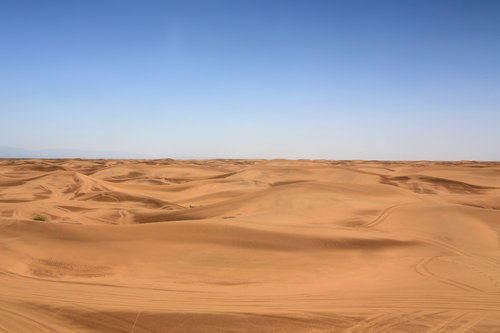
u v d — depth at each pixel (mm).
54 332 7191
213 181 56812
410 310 8750
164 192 48406
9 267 12312
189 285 11227
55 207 33281
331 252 15430
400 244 16953
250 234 17250
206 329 7590
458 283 11297
